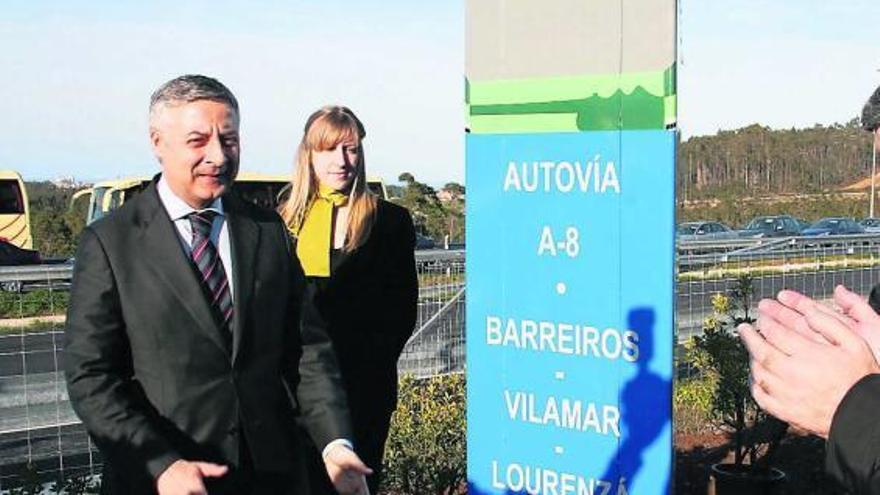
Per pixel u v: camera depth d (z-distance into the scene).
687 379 8.31
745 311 7.34
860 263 18.38
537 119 3.80
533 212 3.84
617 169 3.60
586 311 3.73
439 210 39.00
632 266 3.60
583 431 3.79
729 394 6.21
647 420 3.60
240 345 2.95
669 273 3.50
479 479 4.11
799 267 18.05
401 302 4.41
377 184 30.69
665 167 3.48
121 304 2.89
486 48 3.92
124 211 2.99
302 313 3.23
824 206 56.84
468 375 4.11
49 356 12.87
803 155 65.75
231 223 3.06
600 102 3.62
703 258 17.25
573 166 3.72
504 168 3.91
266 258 3.08
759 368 1.56
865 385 1.44
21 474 6.72
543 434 3.91
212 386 2.90
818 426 1.47
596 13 3.60
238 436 2.95
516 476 4.00
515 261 3.91
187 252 2.97
